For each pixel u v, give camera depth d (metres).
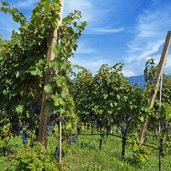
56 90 2.95
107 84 6.61
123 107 6.04
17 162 2.94
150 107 5.76
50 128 3.00
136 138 5.77
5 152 4.15
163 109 5.41
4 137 3.56
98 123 6.81
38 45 3.15
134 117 5.90
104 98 6.48
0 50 3.40
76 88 7.32
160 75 5.75
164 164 6.08
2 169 3.66
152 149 5.64
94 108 6.62
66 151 3.22
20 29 3.20
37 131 3.32
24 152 2.96
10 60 3.36
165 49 5.72
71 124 3.14
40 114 3.04
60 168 3.01
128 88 6.49
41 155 2.94
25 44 3.24
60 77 2.91
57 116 3.05
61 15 2.99
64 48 3.08
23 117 3.38
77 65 3.12
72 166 4.43
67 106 3.03
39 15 2.92
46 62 3.11
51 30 2.98
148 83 6.39
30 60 3.14
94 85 6.87
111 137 8.50
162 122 5.34
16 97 3.33
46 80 2.97
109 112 6.38
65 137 3.20
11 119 3.45
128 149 7.18
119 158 5.79
